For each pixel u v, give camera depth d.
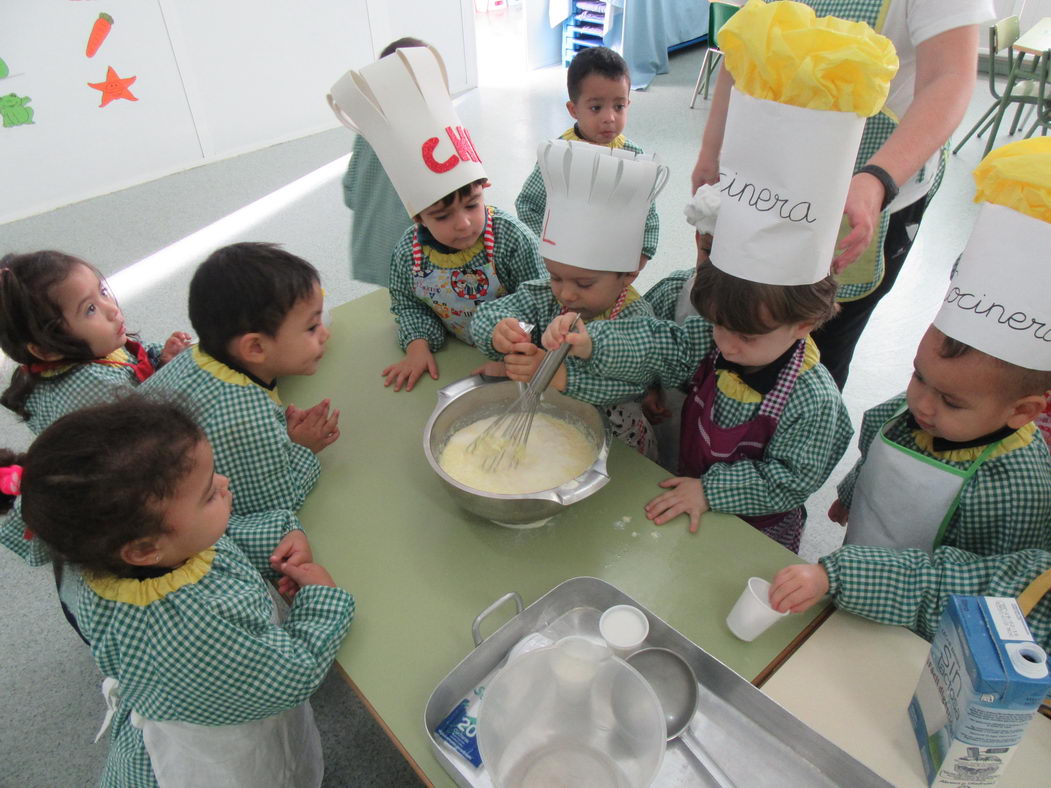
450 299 1.25
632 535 0.86
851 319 1.36
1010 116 3.77
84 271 1.08
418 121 1.09
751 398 0.91
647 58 4.42
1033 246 0.63
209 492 0.67
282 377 1.17
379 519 0.89
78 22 2.96
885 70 0.63
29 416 1.14
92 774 1.22
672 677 0.67
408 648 0.74
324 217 3.03
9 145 2.95
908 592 0.73
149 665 0.66
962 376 0.70
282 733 0.89
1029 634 0.54
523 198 1.83
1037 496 0.76
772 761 0.63
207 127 3.54
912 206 1.24
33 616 1.48
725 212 0.78
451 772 0.62
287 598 0.82
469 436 0.95
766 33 0.66
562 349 0.84
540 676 0.61
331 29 3.78
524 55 4.64
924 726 0.62
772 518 1.04
